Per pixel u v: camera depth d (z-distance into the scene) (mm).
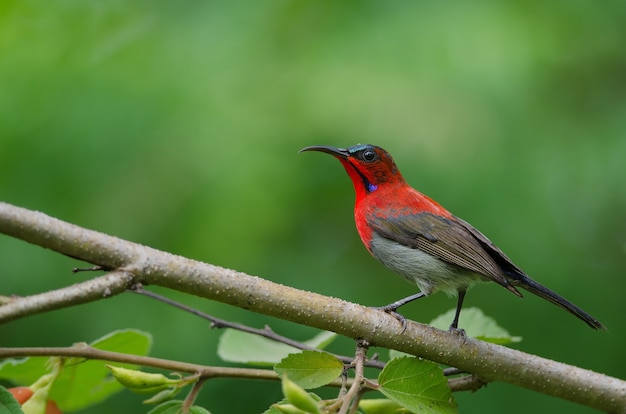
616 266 12656
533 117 12555
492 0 13344
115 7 13070
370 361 6395
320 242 13141
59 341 11844
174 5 13516
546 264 12094
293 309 6016
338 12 13336
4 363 6305
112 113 12141
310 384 5375
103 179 11961
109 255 5617
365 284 12891
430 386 5527
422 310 12727
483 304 12586
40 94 12219
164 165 12070
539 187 12172
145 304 11945
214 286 5852
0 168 11875
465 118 12016
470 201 11805
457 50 12555
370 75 12375
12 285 11609
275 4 13336
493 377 6449
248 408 12000
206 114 12367
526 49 12914
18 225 5457
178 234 12016
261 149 12312
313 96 12469
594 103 14070
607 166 12914
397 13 13102
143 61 12742
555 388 6438
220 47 13086
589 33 14188
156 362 5766
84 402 6699
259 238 12352
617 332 12211
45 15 12805
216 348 11859
